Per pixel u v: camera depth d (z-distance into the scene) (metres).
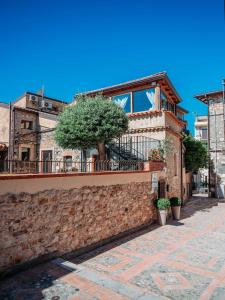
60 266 5.47
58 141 10.61
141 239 8.12
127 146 13.20
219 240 8.05
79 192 6.75
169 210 11.69
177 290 4.71
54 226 5.98
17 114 17.42
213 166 21.27
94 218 7.23
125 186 8.74
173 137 13.82
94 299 4.18
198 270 5.64
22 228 5.24
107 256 6.54
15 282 4.75
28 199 5.39
